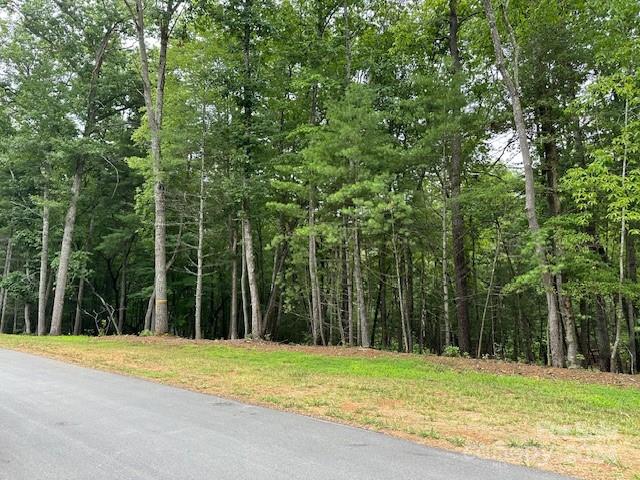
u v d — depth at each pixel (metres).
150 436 5.90
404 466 5.00
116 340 19.05
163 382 10.11
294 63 20.88
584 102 14.27
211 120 20.77
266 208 23.25
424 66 21.08
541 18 16.50
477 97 18.80
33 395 8.33
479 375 12.00
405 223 17.91
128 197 32.22
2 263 38.44
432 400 8.73
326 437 6.07
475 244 26.08
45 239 29.14
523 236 16.97
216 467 4.83
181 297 36.09
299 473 4.71
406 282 23.81
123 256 35.38
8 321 44.06
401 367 12.95
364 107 16.33
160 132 19.84
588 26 16.25
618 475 4.91
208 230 23.67
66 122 26.95
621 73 13.41
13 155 26.78
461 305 18.16
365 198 15.88
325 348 17.42
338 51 20.08
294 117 23.09
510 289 15.50
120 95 28.94
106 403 7.79
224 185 19.62
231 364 12.91
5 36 27.42
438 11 19.91
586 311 23.33
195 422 6.66
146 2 21.41
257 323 20.66
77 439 5.73
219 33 21.30
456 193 17.72
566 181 14.14
